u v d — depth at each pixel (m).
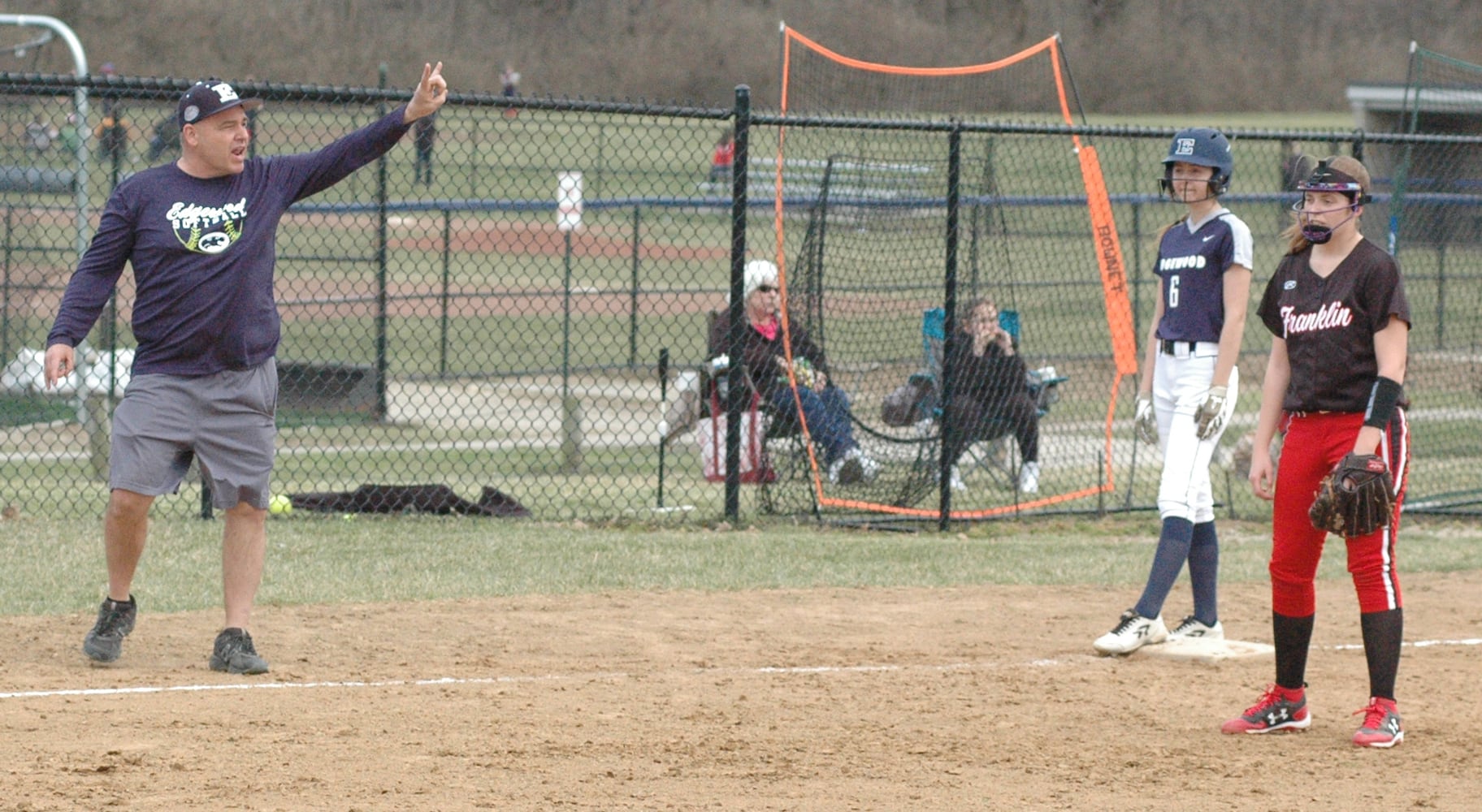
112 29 122.81
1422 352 55.59
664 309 75.00
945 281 39.16
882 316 46.16
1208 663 25.38
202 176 22.36
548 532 36.34
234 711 20.48
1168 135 39.06
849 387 45.12
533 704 21.41
